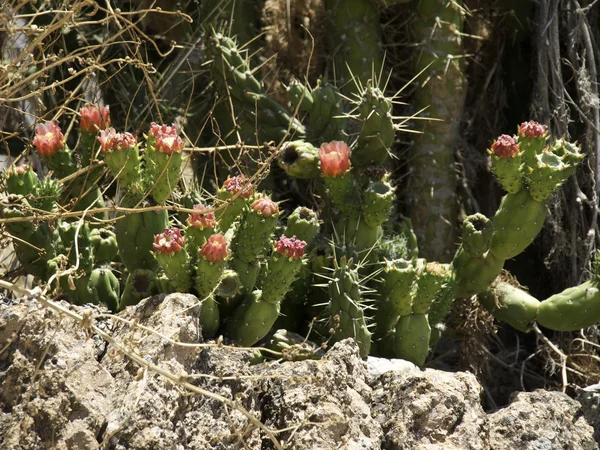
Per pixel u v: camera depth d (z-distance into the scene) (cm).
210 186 496
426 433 325
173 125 343
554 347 437
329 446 301
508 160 376
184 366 304
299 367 321
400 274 369
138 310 321
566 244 504
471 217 404
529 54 546
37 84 438
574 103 496
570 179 501
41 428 271
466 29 545
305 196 503
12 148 482
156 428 280
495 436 345
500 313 438
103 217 384
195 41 498
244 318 342
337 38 499
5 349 280
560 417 357
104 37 497
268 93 527
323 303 382
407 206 511
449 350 489
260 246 339
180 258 315
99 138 332
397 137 533
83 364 289
